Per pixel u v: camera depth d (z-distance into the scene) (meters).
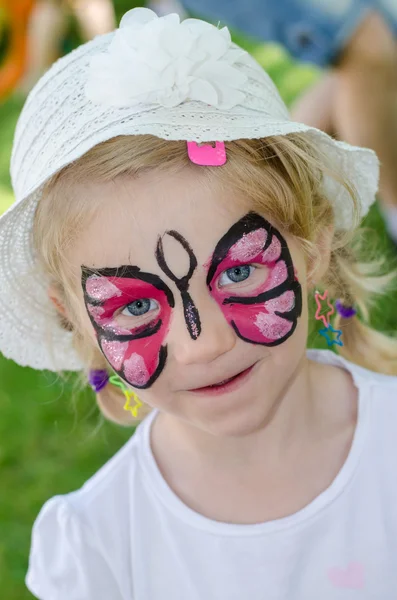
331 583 0.67
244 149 0.63
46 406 1.11
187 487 0.69
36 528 0.70
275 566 0.67
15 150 0.68
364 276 0.76
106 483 0.70
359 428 0.68
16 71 1.82
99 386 0.72
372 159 0.69
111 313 0.63
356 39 1.04
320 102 1.18
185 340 0.62
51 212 0.64
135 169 0.61
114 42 0.62
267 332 0.62
